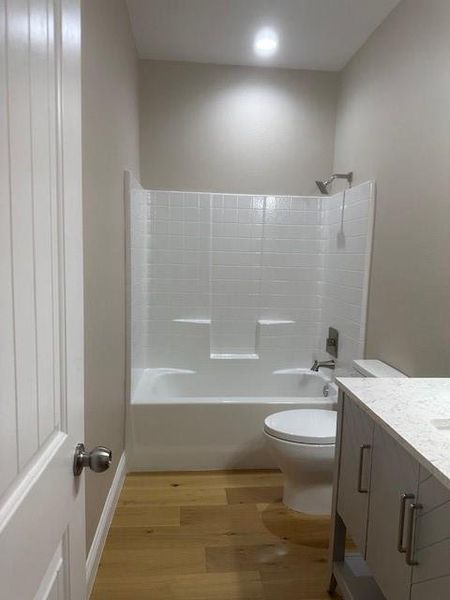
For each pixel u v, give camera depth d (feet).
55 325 2.37
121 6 7.38
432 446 3.42
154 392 9.78
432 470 3.12
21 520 1.91
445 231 5.81
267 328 10.82
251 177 10.73
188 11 8.04
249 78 10.49
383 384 5.06
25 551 1.96
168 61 10.26
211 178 10.64
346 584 5.02
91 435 5.39
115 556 5.96
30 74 1.96
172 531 6.54
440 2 5.97
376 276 7.93
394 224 7.26
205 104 10.46
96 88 5.46
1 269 1.69
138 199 9.26
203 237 10.66
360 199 8.60
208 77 10.41
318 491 7.00
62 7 2.40
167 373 10.59
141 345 10.04
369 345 8.18
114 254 6.91
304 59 9.94
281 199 10.75
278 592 5.41
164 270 10.64
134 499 7.39
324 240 10.85
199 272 10.74
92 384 5.41
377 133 8.05
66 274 2.54
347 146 9.75
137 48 9.63
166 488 7.77
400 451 3.78
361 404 4.48
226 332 10.98
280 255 10.89
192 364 10.78
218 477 8.20
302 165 10.78
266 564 5.89
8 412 1.78
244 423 8.43
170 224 10.55
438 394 4.71
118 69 7.12
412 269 6.64
